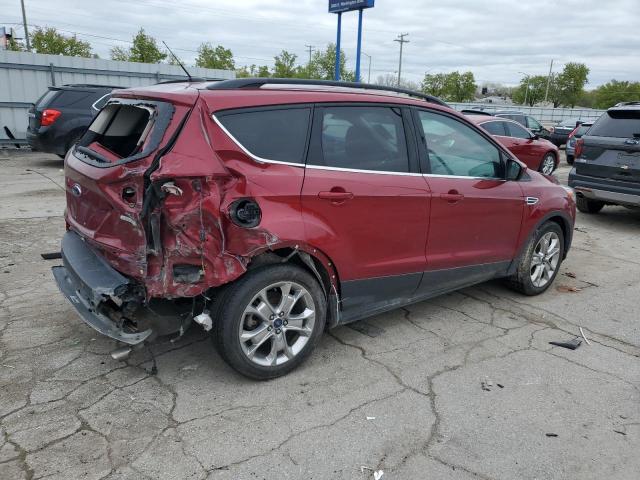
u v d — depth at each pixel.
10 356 3.63
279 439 2.87
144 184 2.90
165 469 2.62
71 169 3.58
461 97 73.19
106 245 3.20
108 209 3.19
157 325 3.18
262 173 3.14
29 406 3.09
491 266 4.64
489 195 4.38
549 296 5.16
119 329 3.21
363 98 3.72
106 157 3.29
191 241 2.96
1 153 14.44
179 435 2.88
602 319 4.63
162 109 3.09
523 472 2.69
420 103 4.06
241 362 3.26
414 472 2.66
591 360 3.87
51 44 44.59
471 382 3.51
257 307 3.28
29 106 15.17
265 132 3.23
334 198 3.39
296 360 3.50
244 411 3.11
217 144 3.02
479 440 2.92
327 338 4.09
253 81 3.39
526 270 4.93
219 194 2.98
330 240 3.41
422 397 3.32
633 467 2.75
